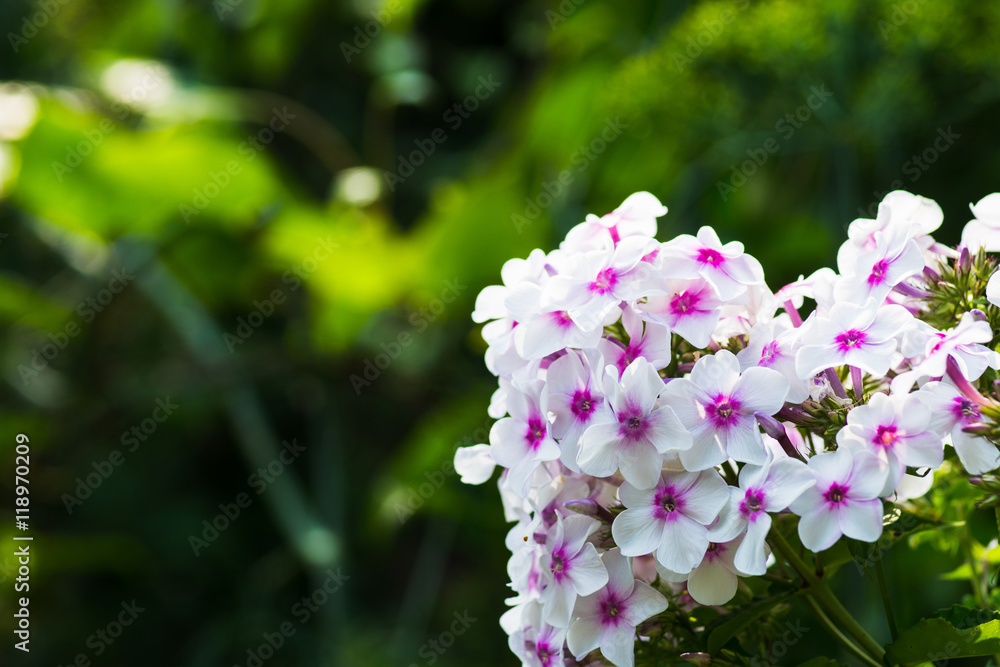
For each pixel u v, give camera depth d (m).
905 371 0.67
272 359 1.70
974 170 1.46
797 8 1.07
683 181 1.47
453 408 1.41
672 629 0.69
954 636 0.65
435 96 2.03
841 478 0.64
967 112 1.21
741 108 1.21
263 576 1.98
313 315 1.60
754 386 0.65
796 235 1.41
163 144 1.30
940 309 0.69
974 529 0.74
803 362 0.65
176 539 2.04
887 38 1.09
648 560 0.70
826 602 0.67
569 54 1.50
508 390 0.68
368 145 1.84
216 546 2.05
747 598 0.69
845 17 1.10
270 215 1.41
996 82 1.15
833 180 1.41
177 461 2.13
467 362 1.58
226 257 1.57
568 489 0.68
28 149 1.28
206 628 1.97
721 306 0.66
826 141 1.20
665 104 1.18
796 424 0.66
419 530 2.12
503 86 1.95
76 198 1.37
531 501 0.68
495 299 0.70
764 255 1.44
